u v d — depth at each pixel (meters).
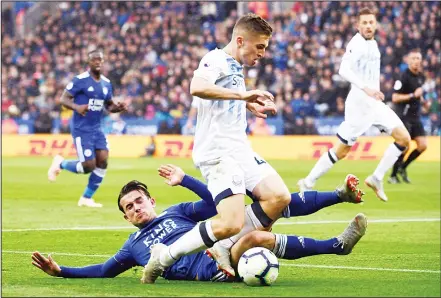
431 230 12.27
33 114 33.53
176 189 18.25
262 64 33.62
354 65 13.52
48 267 7.45
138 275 7.87
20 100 34.69
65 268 7.52
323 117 30.45
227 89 6.94
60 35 38.03
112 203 15.87
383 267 8.59
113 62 35.47
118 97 33.62
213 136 7.27
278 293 6.60
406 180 19.78
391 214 14.30
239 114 7.36
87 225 12.66
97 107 14.97
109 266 7.55
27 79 36.41
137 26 37.69
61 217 13.66
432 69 32.31
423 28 33.53
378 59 13.70
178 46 35.50
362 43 13.48
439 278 7.72
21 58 37.28
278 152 28.55
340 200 7.71
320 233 12.02
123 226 12.55
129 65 35.59
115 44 36.62
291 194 7.73
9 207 15.15
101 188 18.55
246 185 7.40
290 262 8.94
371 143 27.22
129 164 25.48
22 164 25.81
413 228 12.51
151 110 32.09
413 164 25.33
